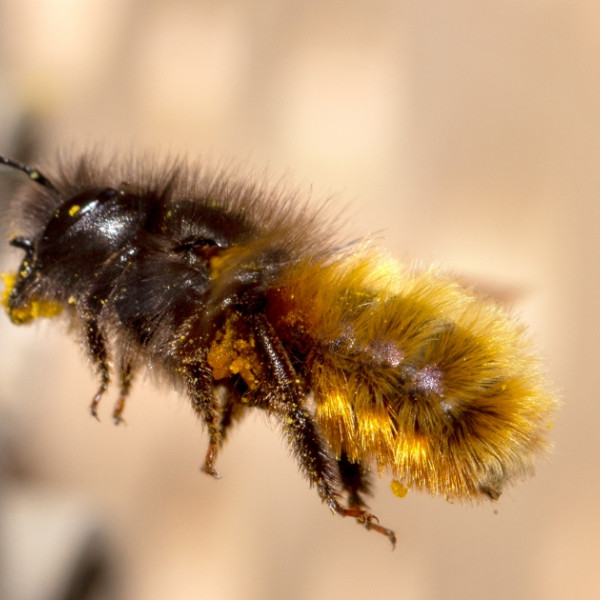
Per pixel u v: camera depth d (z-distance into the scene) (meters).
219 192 0.08
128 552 0.10
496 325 0.08
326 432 0.08
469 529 0.10
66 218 0.08
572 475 0.10
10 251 0.10
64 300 0.08
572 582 0.10
